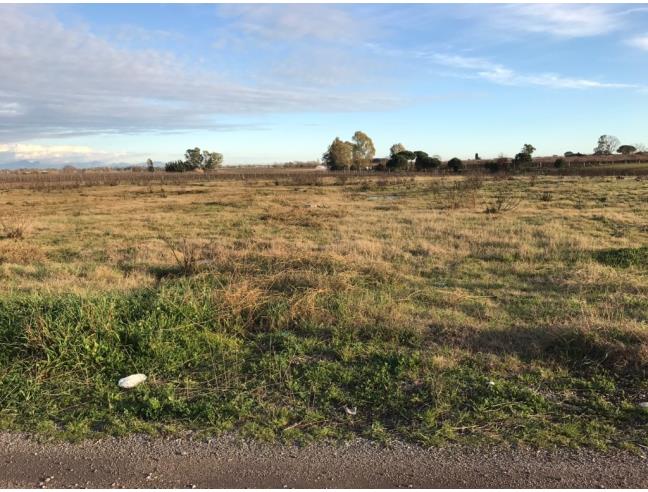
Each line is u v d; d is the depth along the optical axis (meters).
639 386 3.66
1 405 3.57
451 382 3.77
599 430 3.16
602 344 4.14
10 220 15.45
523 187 27.06
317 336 4.79
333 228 13.58
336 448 3.00
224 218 16.70
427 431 3.17
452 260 8.91
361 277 7.15
